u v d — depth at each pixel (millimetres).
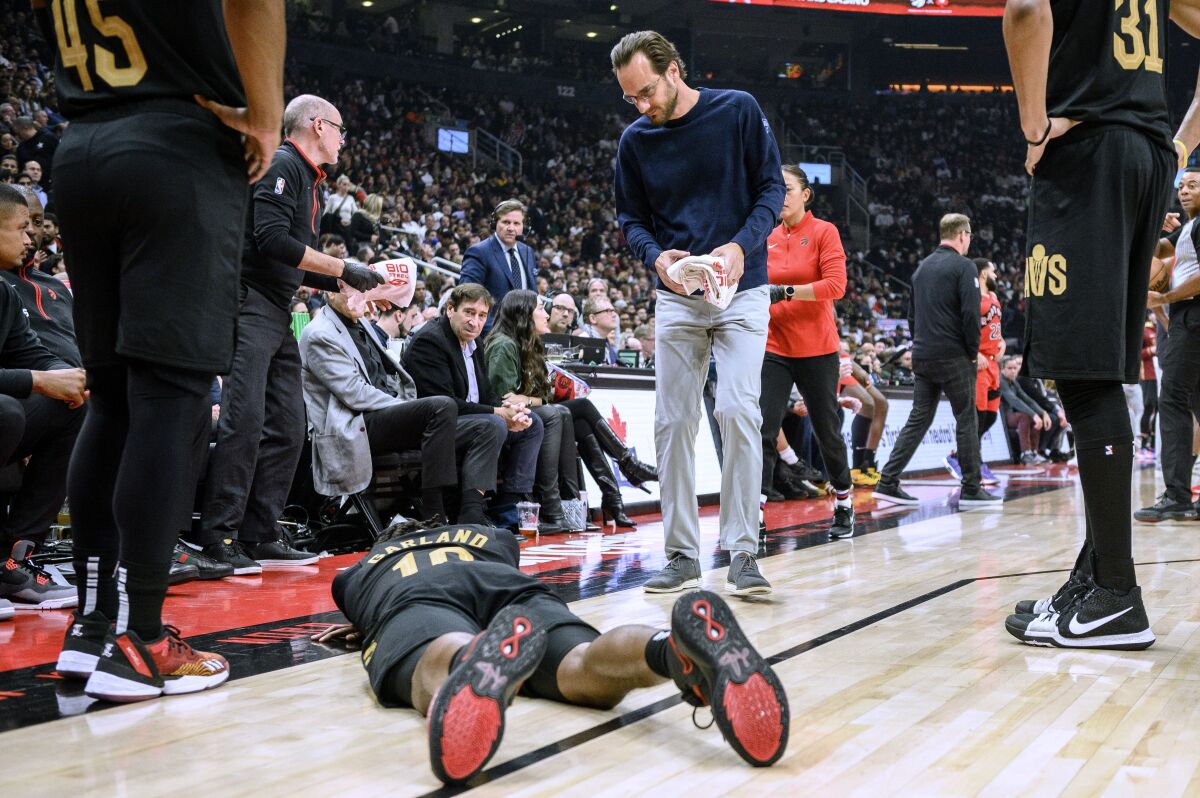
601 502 6121
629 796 1532
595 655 1866
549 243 19797
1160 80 2588
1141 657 2441
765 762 1625
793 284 4738
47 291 3883
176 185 2033
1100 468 2527
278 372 4324
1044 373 2549
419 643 1910
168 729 1911
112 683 2082
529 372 5395
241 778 1629
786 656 2471
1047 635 2566
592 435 5852
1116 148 2475
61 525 4562
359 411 4758
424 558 2191
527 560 4340
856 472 8867
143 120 2037
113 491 2236
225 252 2137
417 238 15758
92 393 2229
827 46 29719
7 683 2275
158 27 2059
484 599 2078
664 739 1814
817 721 1915
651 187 3488
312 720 1973
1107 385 2559
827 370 4820
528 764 1686
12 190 3527
